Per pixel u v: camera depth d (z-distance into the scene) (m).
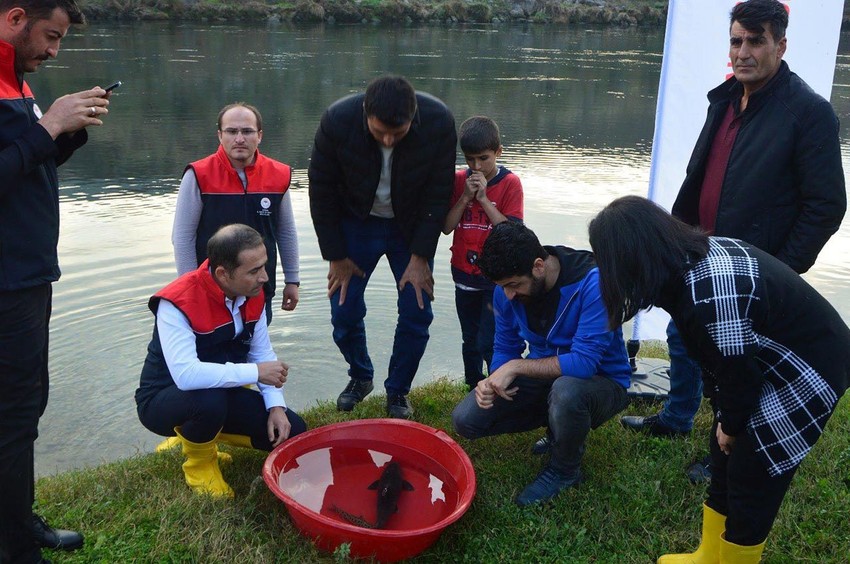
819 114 3.01
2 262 2.45
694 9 4.11
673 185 4.42
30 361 2.57
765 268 2.35
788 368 2.37
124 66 19.58
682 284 2.33
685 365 3.60
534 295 3.22
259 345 3.56
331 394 5.02
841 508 3.13
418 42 28.47
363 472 3.46
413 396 4.39
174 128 12.82
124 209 8.47
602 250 2.34
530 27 35.84
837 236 8.53
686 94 4.25
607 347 3.24
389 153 3.65
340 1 34.19
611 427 3.88
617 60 25.08
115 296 6.32
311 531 2.90
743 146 3.20
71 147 2.67
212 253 3.14
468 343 4.34
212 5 32.56
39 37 2.46
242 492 3.34
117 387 5.03
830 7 3.88
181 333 3.20
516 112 15.64
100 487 3.25
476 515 3.15
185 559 2.83
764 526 2.51
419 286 3.86
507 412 3.46
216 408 3.19
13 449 2.58
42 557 2.78
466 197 3.95
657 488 3.29
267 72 19.50
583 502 3.24
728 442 2.59
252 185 3.92
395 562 2.91
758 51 3.07
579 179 10.30
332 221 3.84
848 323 6.17
